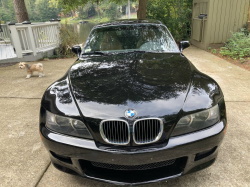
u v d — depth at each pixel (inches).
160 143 70.4
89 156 71.3
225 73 223.5
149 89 78.4
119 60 108.3
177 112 71.2
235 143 106.9
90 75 93.4
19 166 97.7
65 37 375.9
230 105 149.9
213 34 337.4
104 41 131.0
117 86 81.3
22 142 116.7
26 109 159.0
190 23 433.7
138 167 74.0
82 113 72.8
